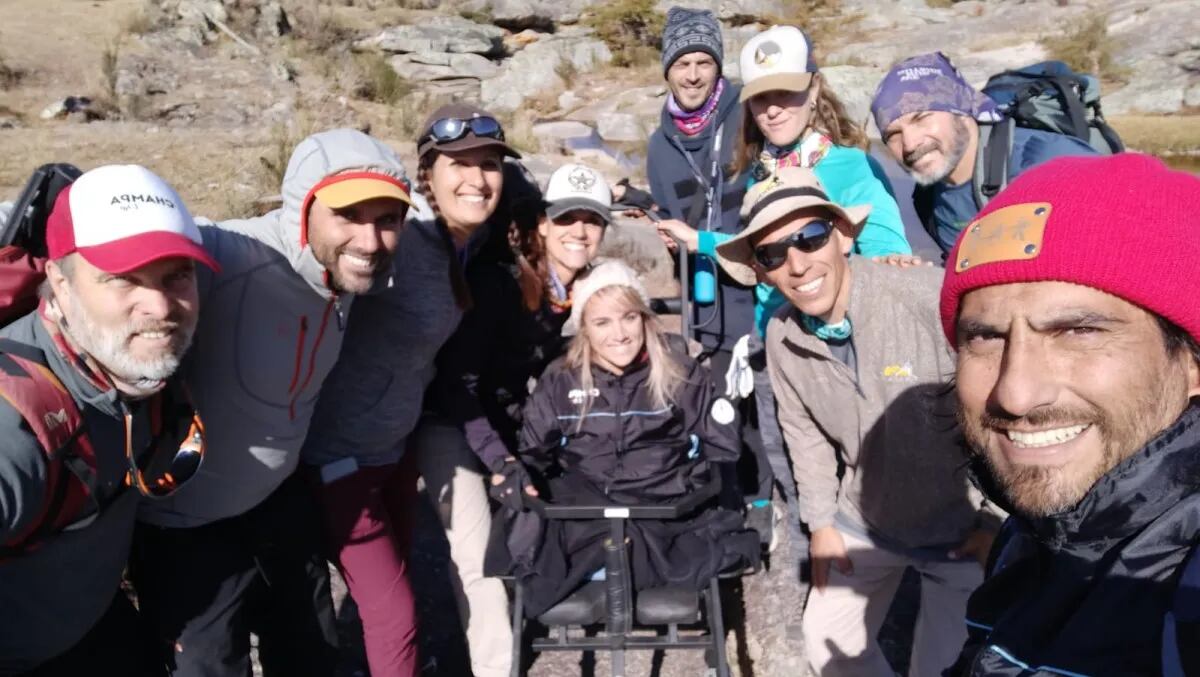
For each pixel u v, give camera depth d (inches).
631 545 107.7
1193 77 662.5
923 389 93.2
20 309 70.6
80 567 74.4
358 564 102.9
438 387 112.6
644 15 836.6
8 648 74.6
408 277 98.4
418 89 689.6
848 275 93.6
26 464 64.6
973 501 96.8
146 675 89.9
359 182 79.4
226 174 335.3
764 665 131.1
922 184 122.0
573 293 113.7
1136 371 38.3
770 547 148.7
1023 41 788.0
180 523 88.0
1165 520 38.5
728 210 150.6
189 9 636.1
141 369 69.0
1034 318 39.2
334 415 99.1
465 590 119.4
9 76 467.5
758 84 131.3
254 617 101.3
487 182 103.0
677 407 113.9
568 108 677.9
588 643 105.6
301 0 729.6
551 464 116.6
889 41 842.2
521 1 852.6
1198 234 37.8
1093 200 38.4
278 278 83.3
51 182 71.9
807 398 102.5
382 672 105.5
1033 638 42.8
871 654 111.4
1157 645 38.0
